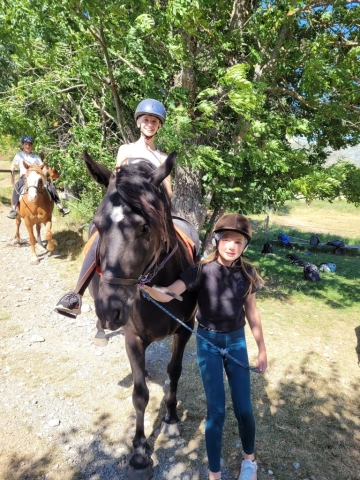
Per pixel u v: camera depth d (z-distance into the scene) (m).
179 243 2.50
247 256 9.76
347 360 4.11
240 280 2.20
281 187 5.95
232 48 5.02
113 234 1.70
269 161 4.73
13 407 2.98
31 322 4.50
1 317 4.57
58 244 7.77
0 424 2.78
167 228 2.01
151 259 1.91
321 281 7.51
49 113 6.97
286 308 5.72
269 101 6.14
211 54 5.00
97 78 4.41
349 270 9.05
